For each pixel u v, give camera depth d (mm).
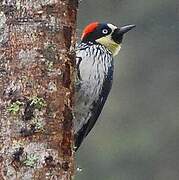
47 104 8188
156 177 20828
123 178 20766
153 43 20547
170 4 20438
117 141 20656
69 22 8406
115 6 20031
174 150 20891
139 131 20750
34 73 8180
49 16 8250
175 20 20453
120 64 20625
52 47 8250
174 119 21328
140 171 20781
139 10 20344
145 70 20625
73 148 8352
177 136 21109
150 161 20797
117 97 20625
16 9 8195
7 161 8062
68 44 8391
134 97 20625
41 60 8203
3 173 8047
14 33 8188
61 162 8203
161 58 20625
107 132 20688
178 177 20781
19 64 8172
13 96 8133
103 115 20641
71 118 8352
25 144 8094
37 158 8094
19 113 8117
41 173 8086
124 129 20688
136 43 20578
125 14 20188
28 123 8117
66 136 8289
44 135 8148
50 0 8258
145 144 20766
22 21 8195
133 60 20594
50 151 8148
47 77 8211
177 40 20516
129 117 20656
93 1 19812
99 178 20719
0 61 8188
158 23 20469
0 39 8211
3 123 8117
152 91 20719
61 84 8289
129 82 20641
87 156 20750
